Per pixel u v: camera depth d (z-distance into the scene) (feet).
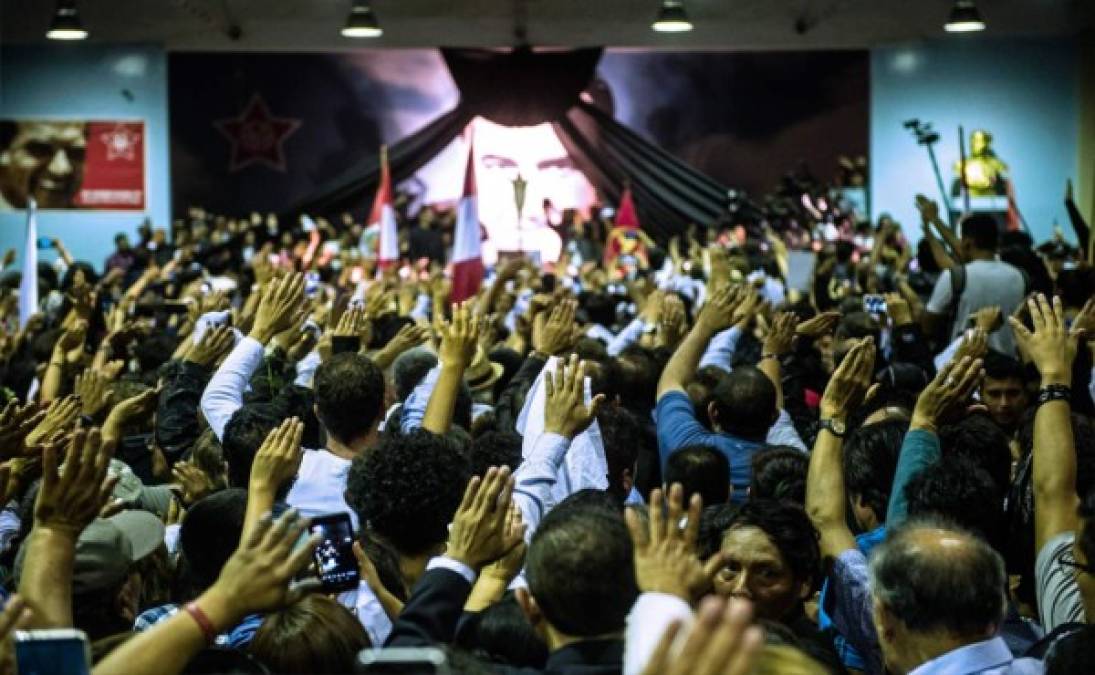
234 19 97.14
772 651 8.93
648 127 106.63
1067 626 12.49
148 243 86.12
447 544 14.02
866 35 99.81
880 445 16.69
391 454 14.52
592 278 62.39
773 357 23.32
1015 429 24.09
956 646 11.59
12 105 98.84
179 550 16.84
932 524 12.05
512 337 35.50
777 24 98.63
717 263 30.89
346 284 61.57
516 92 103.30
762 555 14.52
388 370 24.43
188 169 106.22
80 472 11.36
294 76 106.42
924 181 101.81
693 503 10.35
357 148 106.42
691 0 97.14
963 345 17.13
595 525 11.12
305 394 20.56
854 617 14.28
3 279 52.54
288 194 106.63
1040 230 101.30
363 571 14.10
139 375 29.60
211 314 25.70
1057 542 14.15
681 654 7.07
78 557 12.73
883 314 32.65
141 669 9.78
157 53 99.04
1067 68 100.73
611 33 99.50
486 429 22.61
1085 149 99.91
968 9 75.10
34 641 9.44
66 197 99.30
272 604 10.07
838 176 104.68
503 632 12.12
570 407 15.06
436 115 106.42
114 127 99.25
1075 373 23.72
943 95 101.30
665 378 21.49
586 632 11.05
